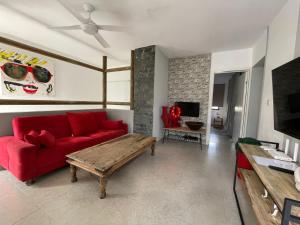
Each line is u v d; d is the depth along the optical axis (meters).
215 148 3.73
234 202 1.73
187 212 1.55
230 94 5.57
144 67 3.76
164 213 1.52
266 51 2.58
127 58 4.80
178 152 3.34
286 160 1.38
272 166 1.23
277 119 1.72
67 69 3.72
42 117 2.58
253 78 3.50
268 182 1.02
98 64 5.30
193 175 2.32
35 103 2.86
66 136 2.92
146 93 3.77
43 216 1.42
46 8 2.22
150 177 2.22
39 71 3.17
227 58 3.79
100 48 3.86
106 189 1.89
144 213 1.51
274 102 1.77
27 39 3.33
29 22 2.64
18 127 2.22
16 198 1.66
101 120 3.77
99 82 4.52
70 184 1.96
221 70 3.88
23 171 1.80
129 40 3.30
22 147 1.82
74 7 2.16
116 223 1.38
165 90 4.41
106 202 1.65
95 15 2.37
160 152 3.31
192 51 3.90
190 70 4.28
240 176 2.03
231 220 1.47
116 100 4.68
